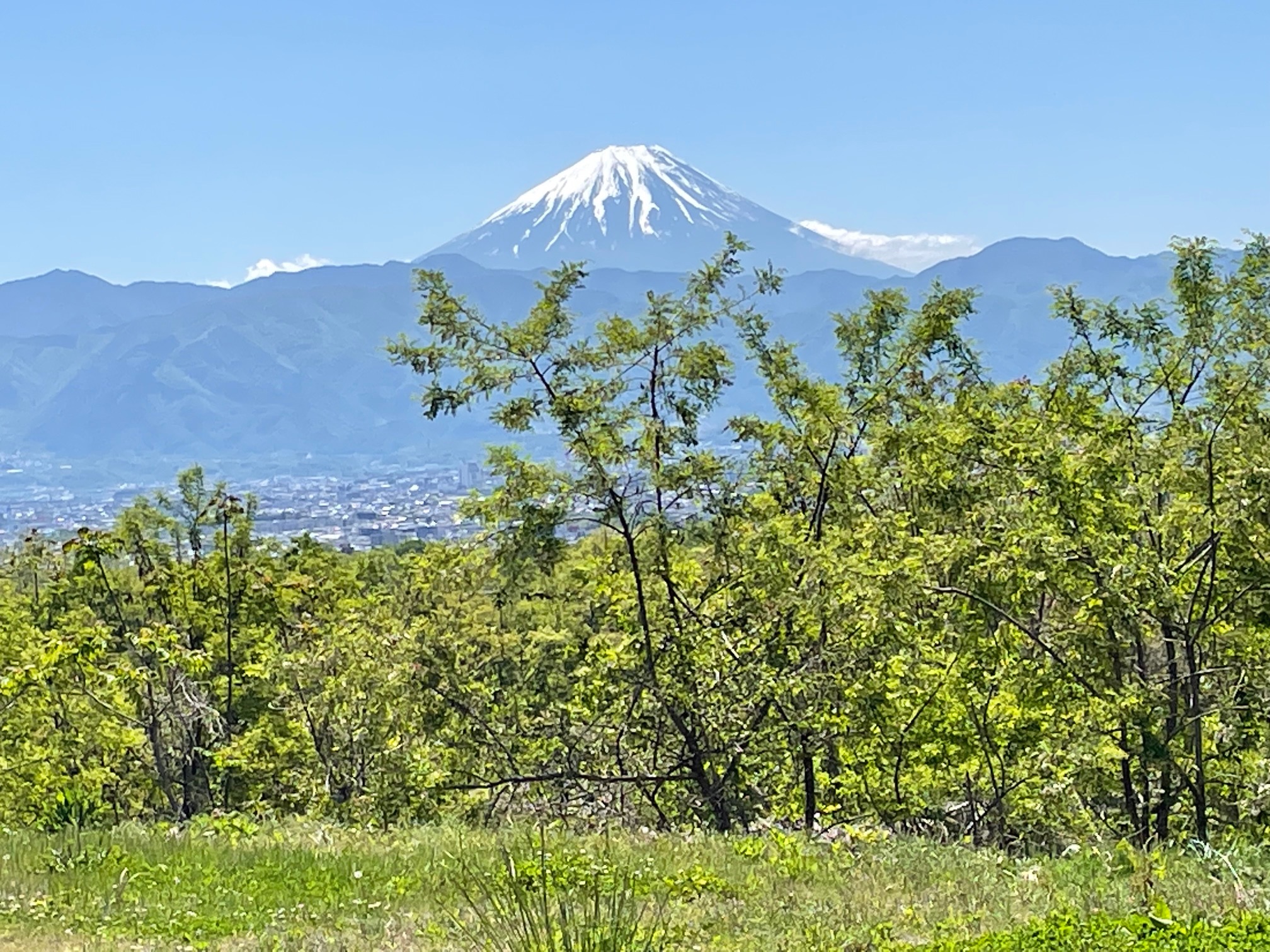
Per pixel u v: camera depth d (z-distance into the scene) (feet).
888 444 69.10
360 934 26.55
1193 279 61.77
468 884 30.71
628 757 66.90
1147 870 29.66
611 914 22.84
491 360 62.18
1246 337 59.41
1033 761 58.85
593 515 62.95
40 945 25.76
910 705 61.93
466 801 65.46
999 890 29.19
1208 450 54.80
